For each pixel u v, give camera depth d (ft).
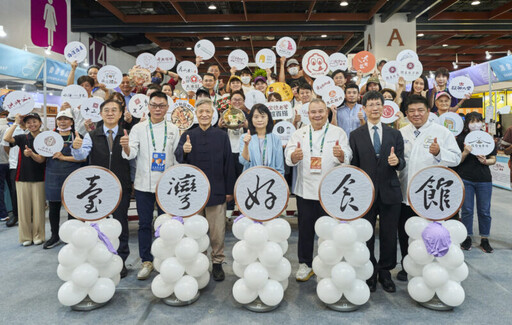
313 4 24.61
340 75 12.55
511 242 11.41
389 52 28.17
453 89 11.98
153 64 15.02
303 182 8.32
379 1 24.89
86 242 6.69
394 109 10.51
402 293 7.70
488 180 10.61
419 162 8.04
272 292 6.73
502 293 7.71
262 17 28.14
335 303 7.03
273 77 16.43
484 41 37.73
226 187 8.59
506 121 25.26
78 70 16.48
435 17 28.45
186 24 28.60
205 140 8.45
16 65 13.15
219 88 15.88
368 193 6.91
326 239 7.11
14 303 7.41
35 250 11.07
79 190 7.11
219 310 7.01
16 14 18.80
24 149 11.51
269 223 7.06
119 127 9.25
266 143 8.48
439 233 6.68
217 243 8.57
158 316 6.79
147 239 8.88
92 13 27.68
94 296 6.97
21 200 11.53
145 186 8.67
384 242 7.88
